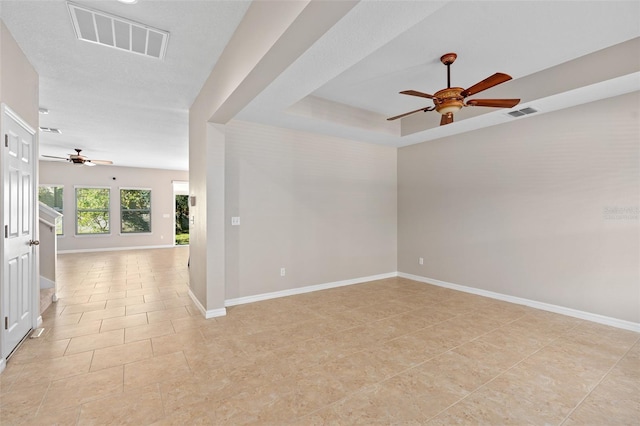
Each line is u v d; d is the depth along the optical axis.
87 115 4.54
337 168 5.10
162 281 5.38
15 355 2.62
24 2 2.11
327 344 2.90
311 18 1.64
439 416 1.89
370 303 4.19
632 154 3.23
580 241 3.61
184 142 6.25
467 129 4.61
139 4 2.16
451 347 2.84
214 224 3.64
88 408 1.94
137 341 2.94
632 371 2.42
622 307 3.31
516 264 4.19
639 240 3.21
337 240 5.11
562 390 2.17
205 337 3.04
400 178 5.85
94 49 2.72
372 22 1.91
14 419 1.83
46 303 3.85
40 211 4.16
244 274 4.19
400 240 5.86
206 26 2.45
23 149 2.81
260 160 4.30
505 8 2.26
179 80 3.41
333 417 1.88
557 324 3.41
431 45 2.78
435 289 4.94
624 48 2.78
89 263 7.06
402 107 4.50
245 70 2.32
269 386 2.20
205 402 2.02
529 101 3.45
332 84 3.69
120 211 9.59
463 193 4.82
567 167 3.70
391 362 2.56
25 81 2.81
